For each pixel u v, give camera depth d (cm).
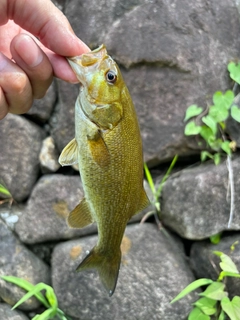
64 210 49
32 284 49
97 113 30
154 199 49
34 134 51
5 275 49
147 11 48
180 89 47
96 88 30
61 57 33
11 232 50
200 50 47
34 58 31
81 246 48
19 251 50
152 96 48
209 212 46
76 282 48
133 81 48
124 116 30
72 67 31
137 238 48
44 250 51
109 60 30
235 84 48
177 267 47
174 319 46
